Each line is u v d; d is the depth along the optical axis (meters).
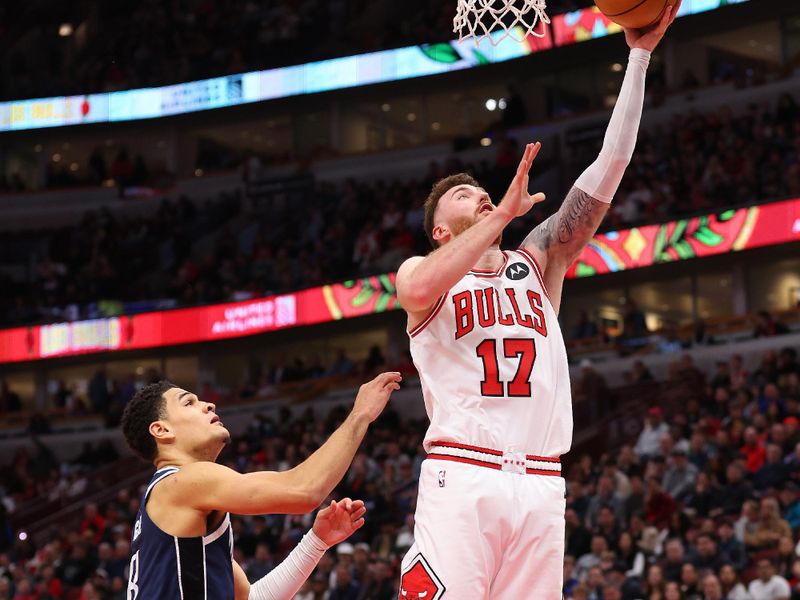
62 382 27.84
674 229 21.05
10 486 24.70
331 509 4.54
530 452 3.93
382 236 25.44
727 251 20.55
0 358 27.62
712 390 17.34
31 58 33.72
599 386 19.31
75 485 23.38
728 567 11.58
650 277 23.30
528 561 3.88
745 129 22.89
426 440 4.03
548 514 3.91
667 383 18.77
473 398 3.92
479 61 27.86
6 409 27.70
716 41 25.64
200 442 4.30
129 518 19.83
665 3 4.23
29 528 22.34
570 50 26.59
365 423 4.01
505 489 3.85
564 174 25.66
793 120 22.50
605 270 21.70
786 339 19.77
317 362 25.41
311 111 30.48
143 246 29.31
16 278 30.53
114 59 32.06
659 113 24.94
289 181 29.02
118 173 31.14
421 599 3.82
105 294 28.25
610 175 4.21
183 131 31.84
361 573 14.05
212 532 4.09
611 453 17.25
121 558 17.22
